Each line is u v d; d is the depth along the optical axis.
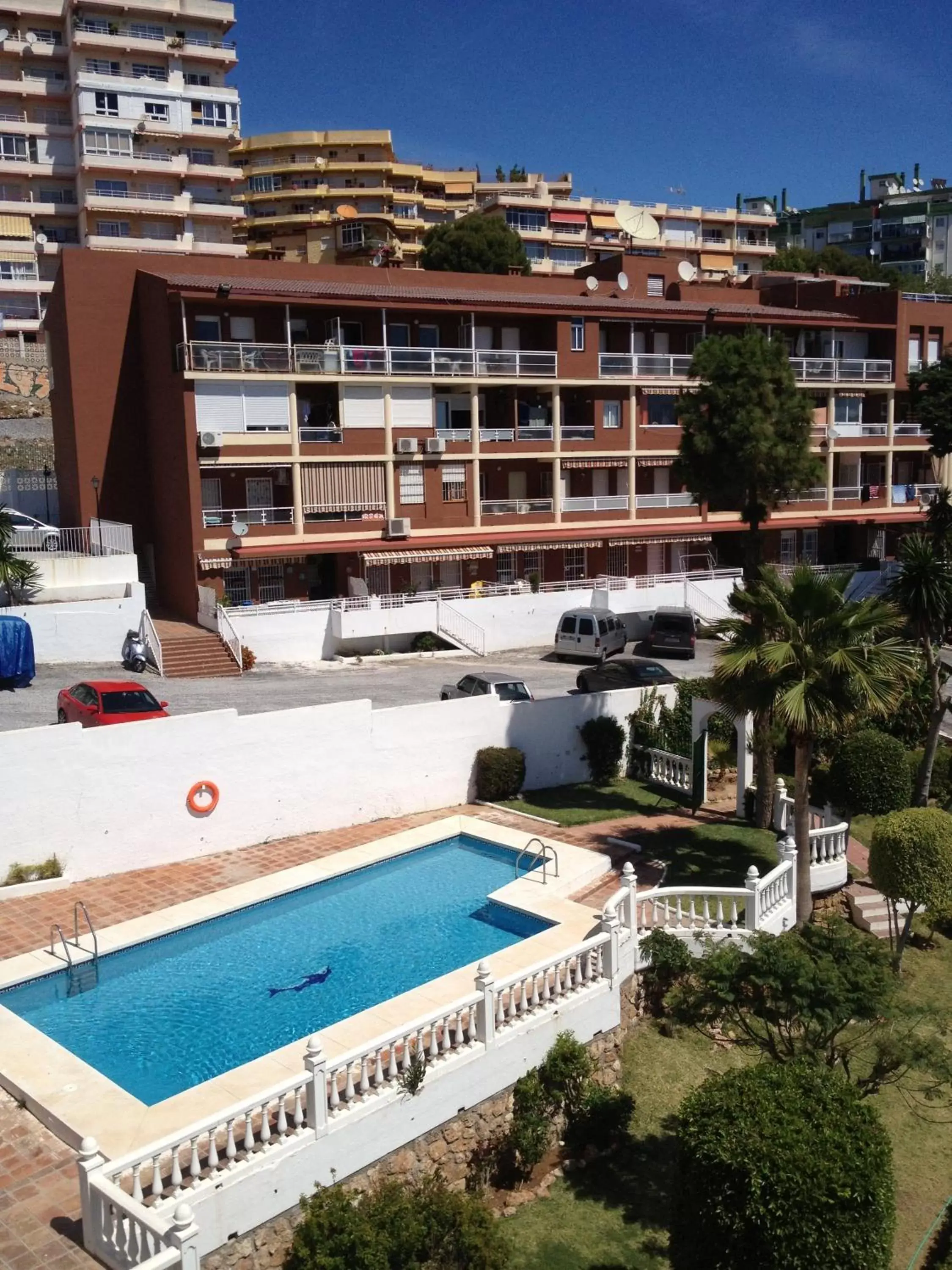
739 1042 14.05
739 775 24.09
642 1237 12.46
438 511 43.34
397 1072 12.30
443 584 44.56
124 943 16.16
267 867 19.94
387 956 16.48
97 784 19.09
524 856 20.77
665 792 25.67
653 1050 16.06
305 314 42.25
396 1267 10.03
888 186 144.38
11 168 76.56
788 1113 10.48
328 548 39.97
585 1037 14.85
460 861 20.92
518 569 46.31
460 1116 12.88
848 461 55.84
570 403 48.25
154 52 77.94
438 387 43.62
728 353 25.41
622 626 39.00
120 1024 14.20
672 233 109.69
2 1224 10.07
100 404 42.06
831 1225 9.75
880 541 56.00
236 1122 10.80
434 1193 10.88
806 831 18.73
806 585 18.25
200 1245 10.13
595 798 25.06
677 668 36.28
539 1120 13.41
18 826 18.33
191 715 20.14
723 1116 10.54
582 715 26.09
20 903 17.91
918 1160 14.66
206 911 17.47
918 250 125.81
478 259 64.88
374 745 22.77
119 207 76.69
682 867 20.81
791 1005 13.02
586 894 19.16
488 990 13.16
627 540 47.28
